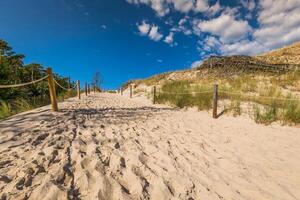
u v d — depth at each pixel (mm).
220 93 8867
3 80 7750
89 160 2635
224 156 3443
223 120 6230
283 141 4281
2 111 5516
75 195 1936
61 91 13852
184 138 4285
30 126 3912
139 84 26656
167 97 10805
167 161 2980
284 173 2928
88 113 6098
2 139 3125
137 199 2014
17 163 2398
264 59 25031
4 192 1848
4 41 11641
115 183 2199
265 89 8977
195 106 8531
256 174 2871
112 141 3539
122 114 6496
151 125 5203
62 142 3201
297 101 6340
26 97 9414
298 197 2375
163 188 2256
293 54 26375
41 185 1965
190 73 22094
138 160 2840
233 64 20047
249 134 4785
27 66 10500
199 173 2750
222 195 2311
